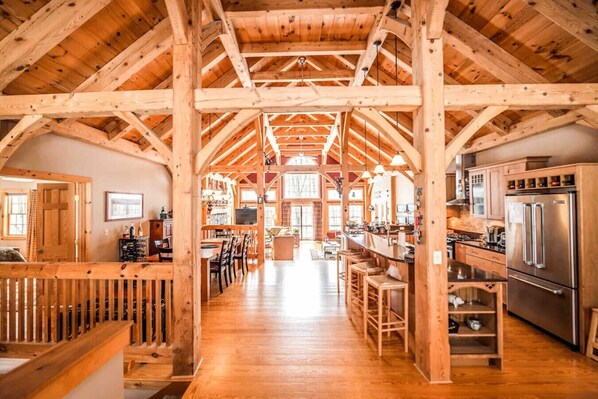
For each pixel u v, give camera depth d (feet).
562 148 12.91
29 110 9.16
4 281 9.85
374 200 46.32
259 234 25.09
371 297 12.82
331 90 9.06
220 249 17.67
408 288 10.23
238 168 28.94
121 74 12.07
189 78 9.00
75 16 9.19
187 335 8.67
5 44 9.18
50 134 14.01
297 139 40.50
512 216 12.50
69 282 9.97
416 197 9.23
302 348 9.99
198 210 9.32
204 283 14.88
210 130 24.72
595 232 9.70
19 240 23.43
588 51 10.44
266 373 8.60
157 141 9.18
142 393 8.53
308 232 49.21
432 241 8.48
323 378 8.37
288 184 49.34
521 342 10.37
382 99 8.94
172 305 9.93
